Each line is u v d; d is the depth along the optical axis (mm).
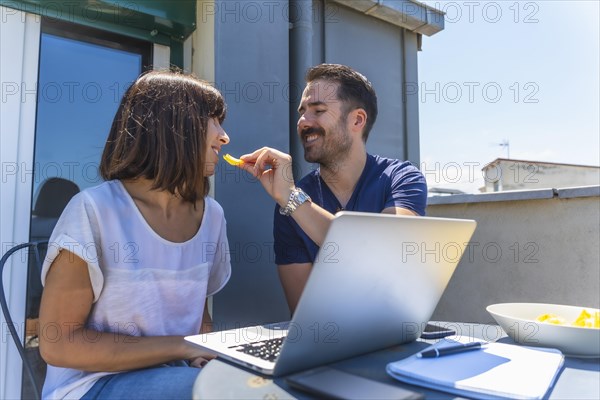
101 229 939
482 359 730
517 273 2012
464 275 2176
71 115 1652
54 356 856
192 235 1146
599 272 1788
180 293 1061
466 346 776
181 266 1069
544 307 1031
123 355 883
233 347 777
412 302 780
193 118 1067
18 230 1494
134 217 1012
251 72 1766
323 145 1467
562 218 1900
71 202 952
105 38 1744
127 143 1042
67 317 873
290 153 1932
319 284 583
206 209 1221
